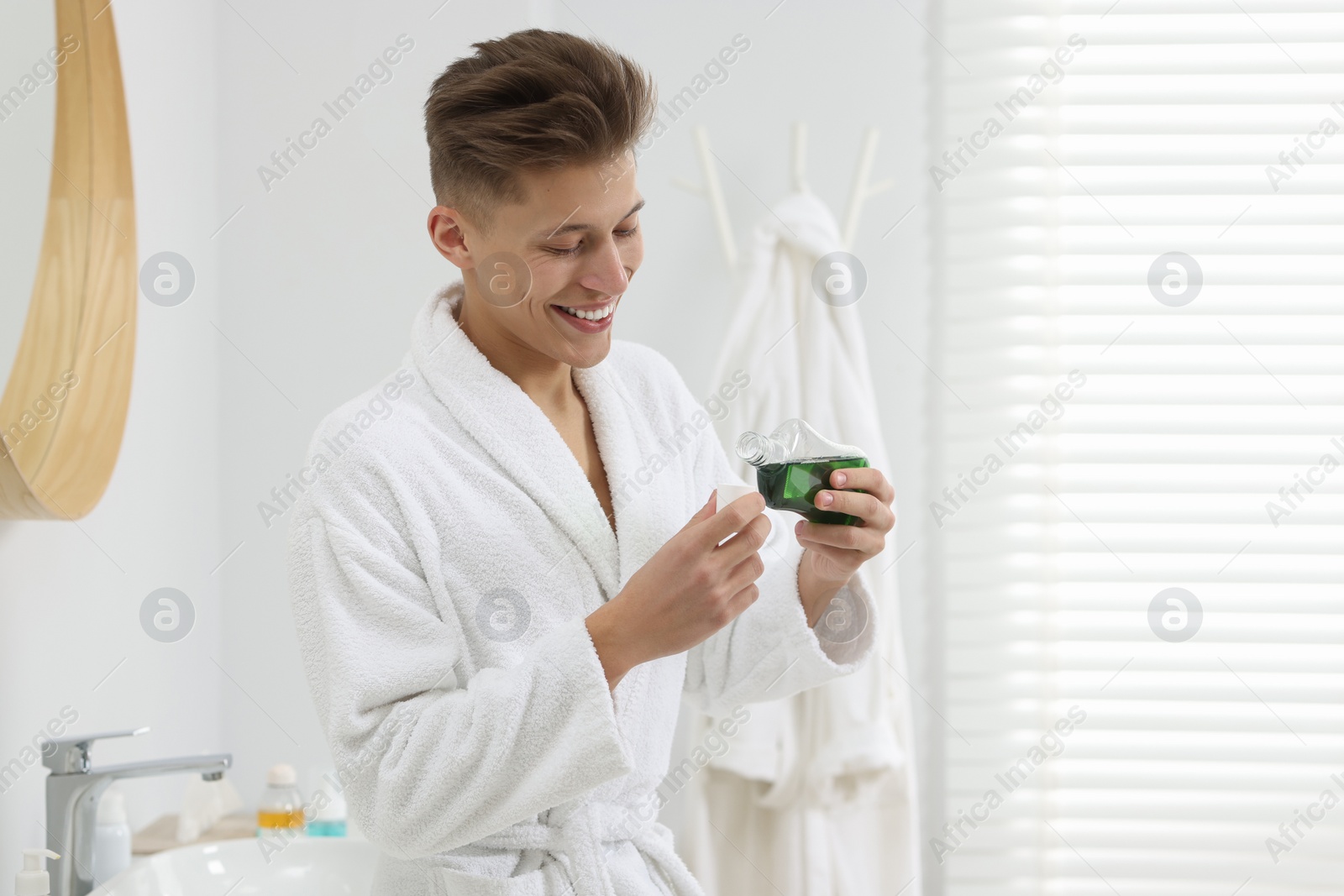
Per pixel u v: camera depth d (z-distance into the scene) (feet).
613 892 2.83
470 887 2.72
